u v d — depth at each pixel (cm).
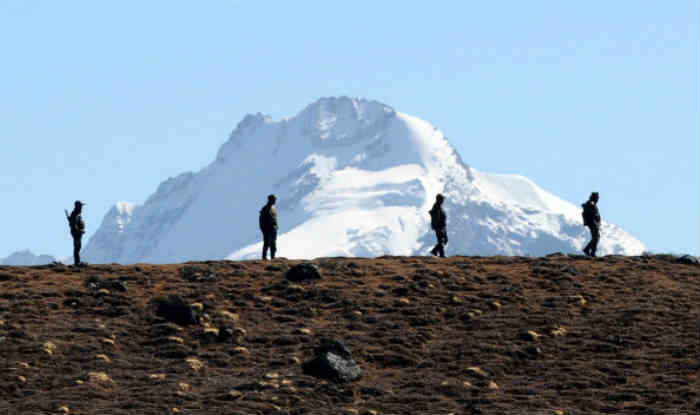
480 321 14525
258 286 15650
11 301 14462
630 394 12288
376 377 12744
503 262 17650
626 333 14175
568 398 12262
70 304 14488
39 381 12100
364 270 16675
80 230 16812
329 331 13975
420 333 14000
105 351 13050
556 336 14100
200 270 16225
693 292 16000
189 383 12275
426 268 16838
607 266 17462
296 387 12119
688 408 11875
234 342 13562
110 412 11219
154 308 14412
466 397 12206
